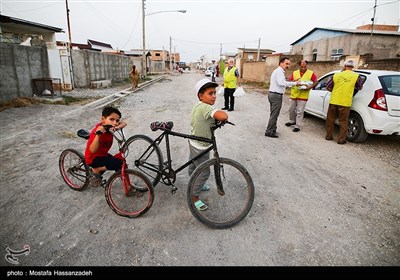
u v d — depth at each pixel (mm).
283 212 3006
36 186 3512
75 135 5855
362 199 3305
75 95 11891
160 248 2412
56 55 13656
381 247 2465
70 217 2855
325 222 2830
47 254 2322
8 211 2943
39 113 7754
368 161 4559
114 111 2752
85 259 2271
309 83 5832
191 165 3254
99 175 3115
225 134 6184
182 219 2842
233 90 8922
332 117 5547
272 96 5648
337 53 20812
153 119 7637
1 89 8656
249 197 2746
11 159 4387
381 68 11047
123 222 2783
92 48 31359
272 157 4703
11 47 9031
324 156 4781
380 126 4934
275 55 18250
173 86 19281
